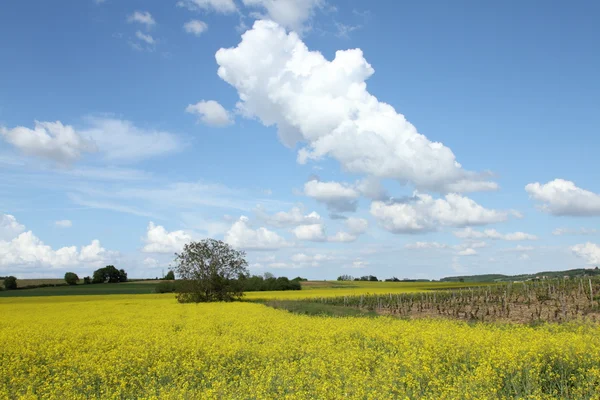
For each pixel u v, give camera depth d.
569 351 11.69
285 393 10.39
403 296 43.88
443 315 28.89
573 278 41.69
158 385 11.46
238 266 51.31
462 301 35.50
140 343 16.50
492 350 12.13
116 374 12.46
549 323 20.88
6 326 23.59
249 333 18.48
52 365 13.92
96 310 35.03
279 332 18.20
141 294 68.12
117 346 16.39
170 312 31.75
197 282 48.81
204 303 44.97
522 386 10.06
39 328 21.88
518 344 12.93
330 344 15.18
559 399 9.38
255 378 11.30
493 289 43.44
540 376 10.77
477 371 10.41
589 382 9.61
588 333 15.65
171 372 12.46
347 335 16.84
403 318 26.47
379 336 16.23
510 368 10.76
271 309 34.06
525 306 29.59
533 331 16.23
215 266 49.91
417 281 102.62
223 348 14.77
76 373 12.60
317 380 10.79
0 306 42.72
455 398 9.09
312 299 46.69
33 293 76.75
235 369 13.02
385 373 10.98
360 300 40.81
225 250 51.44
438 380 10.34
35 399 10.30
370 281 102.56
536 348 12.12
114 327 21.89
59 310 36.09
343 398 9.48
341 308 34.59
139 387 11.88
